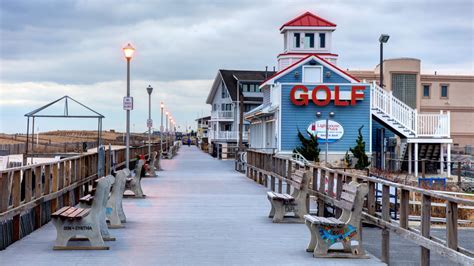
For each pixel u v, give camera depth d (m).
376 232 14.93
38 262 9.09
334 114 32.59
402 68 56.19
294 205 13.64
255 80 79.31
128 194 19.02
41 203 12.34
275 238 11.54
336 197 12.08
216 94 89.94
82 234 10.08
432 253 12.38
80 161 17.05
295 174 14.65
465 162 37.41
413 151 33.41
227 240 11.29
